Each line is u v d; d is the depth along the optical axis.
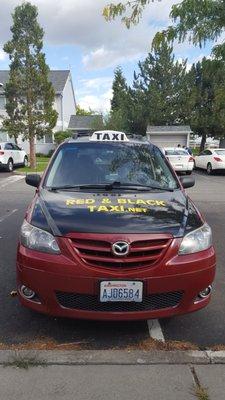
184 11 5.70
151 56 46.88
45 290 3.56
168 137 42.03
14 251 6.43
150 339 3.78
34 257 3.58
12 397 2.93
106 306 3.54
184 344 3.68
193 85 43.06
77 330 3.93
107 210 3.89
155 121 46.12
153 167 5.11
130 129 47.53
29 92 22.50
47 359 3.35
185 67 47.16
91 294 3.48
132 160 5.16
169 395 2.96
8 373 3.19
